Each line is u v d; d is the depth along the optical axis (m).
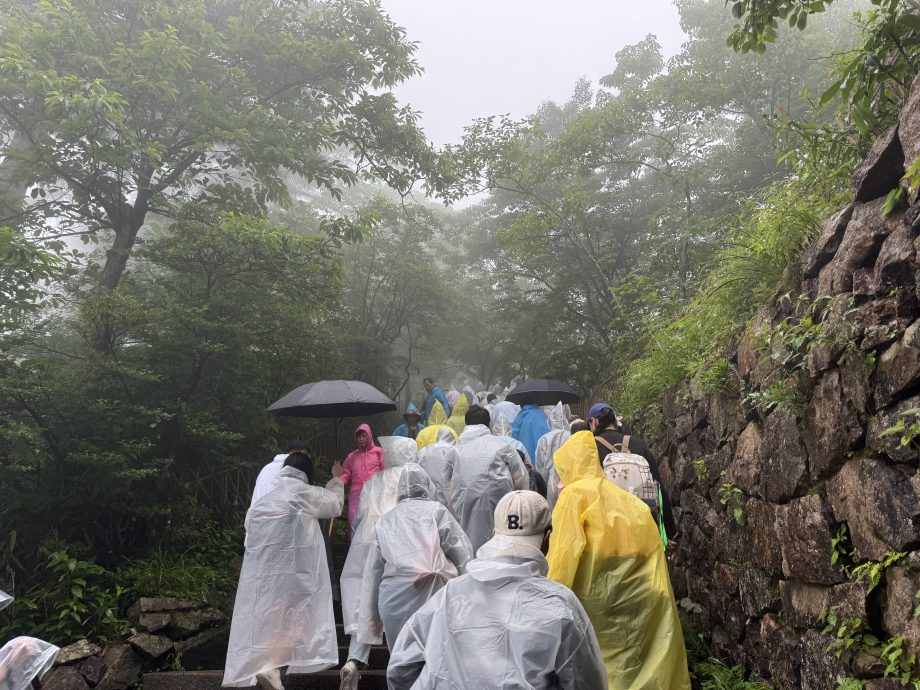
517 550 2.10
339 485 5.51
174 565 6.63
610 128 13.21
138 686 5.41
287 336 8.66
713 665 4.29
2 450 6.34
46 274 6.53
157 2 8.24
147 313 7.05
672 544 4.37
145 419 6.82
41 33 7.05
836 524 3.13
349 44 9.59
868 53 3.41
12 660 2.56
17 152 7.80
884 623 2.77
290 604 4.75
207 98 8.44
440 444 5.53
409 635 2.11
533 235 14.32
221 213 8.91
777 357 3.68
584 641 1.91
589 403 11.46
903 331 2.78
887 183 3.18
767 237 4.41
